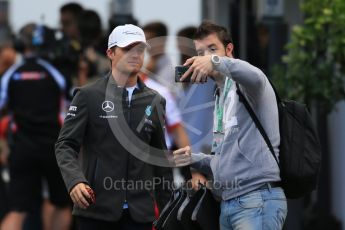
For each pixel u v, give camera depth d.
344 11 29.83
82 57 33.09
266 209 21.52
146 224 23.41
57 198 32.94
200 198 22.70
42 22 33.84
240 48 40.91
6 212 34.53
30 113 32.19
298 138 22.17
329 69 30.73
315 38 30.30
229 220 21.92
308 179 22.16
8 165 33.12
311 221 36.25
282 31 34.22
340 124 35.69
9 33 35.16
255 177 21.53
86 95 23.17
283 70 31.31
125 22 36.25
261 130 21.59
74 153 22.92
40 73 32.28
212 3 42.28
